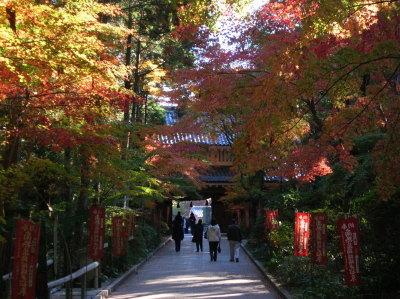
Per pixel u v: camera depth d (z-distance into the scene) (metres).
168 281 15.45
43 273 8.41
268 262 16.95
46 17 6.36
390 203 9.92
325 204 15.14
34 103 7.76
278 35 12.04
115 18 16.83
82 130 8.32
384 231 9.98
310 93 8.64
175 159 20.23
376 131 13.72
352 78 9.77
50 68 6.70
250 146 9.10
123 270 16.67
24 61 6.34
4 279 7.57
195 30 14.23
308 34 7.88
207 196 42.25
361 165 13.66
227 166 37.56
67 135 7.99
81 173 9.98
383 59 8.61
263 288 13.79
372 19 8.27
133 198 20.14
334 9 7.55
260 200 25.39
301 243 12.47
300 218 12.57
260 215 24.94
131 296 12.55
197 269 18.94
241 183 25.53
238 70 14.10
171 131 19.42
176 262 21.73
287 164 12.27
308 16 7.77
